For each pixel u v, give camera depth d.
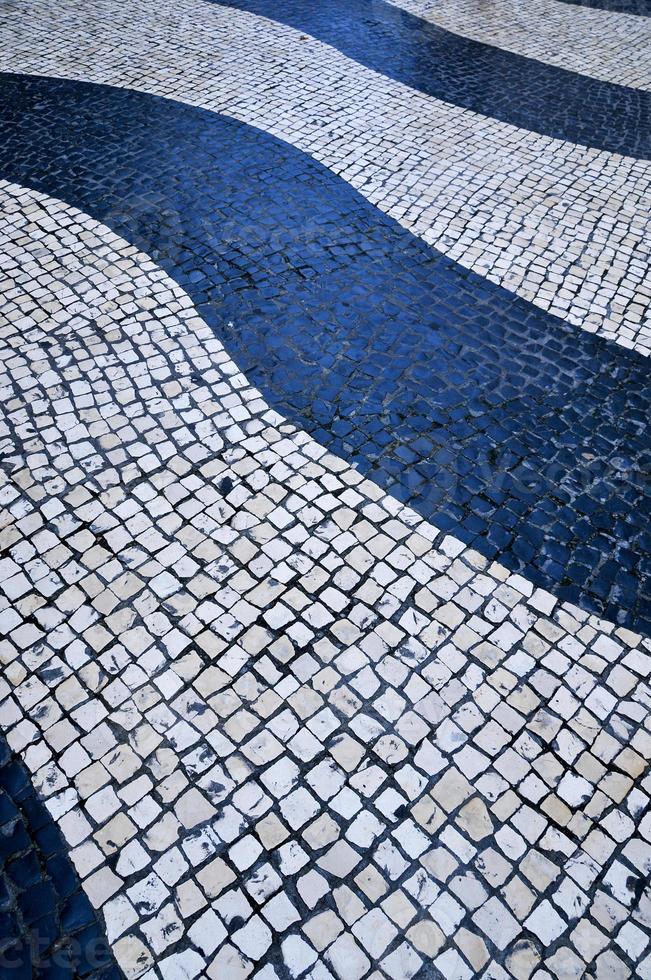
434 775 2.88
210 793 2.81
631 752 2.98
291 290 4.76
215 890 2.59
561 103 7.02
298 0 8.50
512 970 2.47
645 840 2.76
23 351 4.32
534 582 3.48
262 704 3.04
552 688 3.14
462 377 4.33
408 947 2.50
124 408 4.07
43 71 6.77
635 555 3.61
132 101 6.40
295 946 2.49
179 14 7.98
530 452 3.99
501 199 5.67
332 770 2.88
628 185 5.98
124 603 3.32
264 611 3.32
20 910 2.54
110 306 4.60
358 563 3.50
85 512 3.64
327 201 5.48
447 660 3.20
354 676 3.13
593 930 2.56
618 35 8.54
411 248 5.16
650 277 5.12
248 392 4.18
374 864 2.66
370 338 4.50
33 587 3.37
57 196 5.37
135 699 3.04
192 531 3.58
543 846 2.72
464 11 8.71
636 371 4.47
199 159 5.77
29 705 3.01
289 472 3.83
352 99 6.69
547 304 4.84
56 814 2.74
